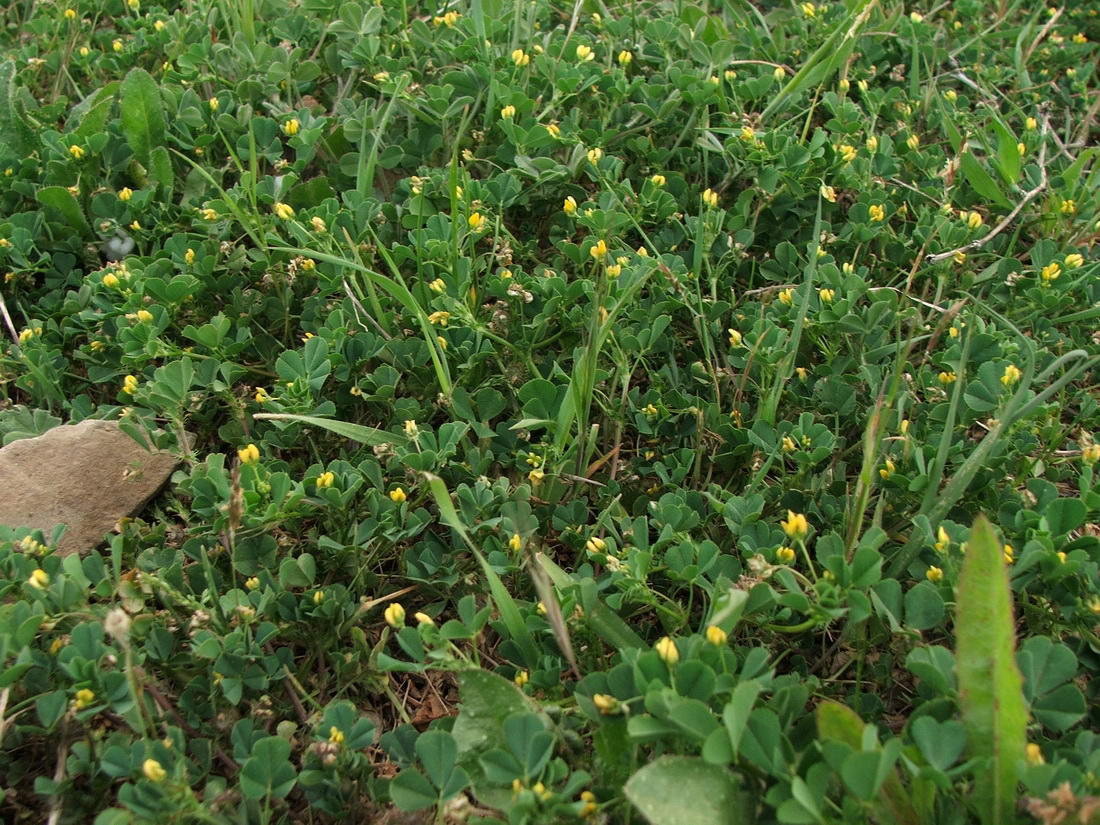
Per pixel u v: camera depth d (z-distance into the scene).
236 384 0.58
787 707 0.41
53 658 0.44
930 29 0.75
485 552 0.49
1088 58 0.82
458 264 0.56
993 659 0.37
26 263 0.59
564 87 0.64
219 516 0.47
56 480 0.52
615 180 0.61
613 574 0.46
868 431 0.45
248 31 0.70
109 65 0.71
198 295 0.59
